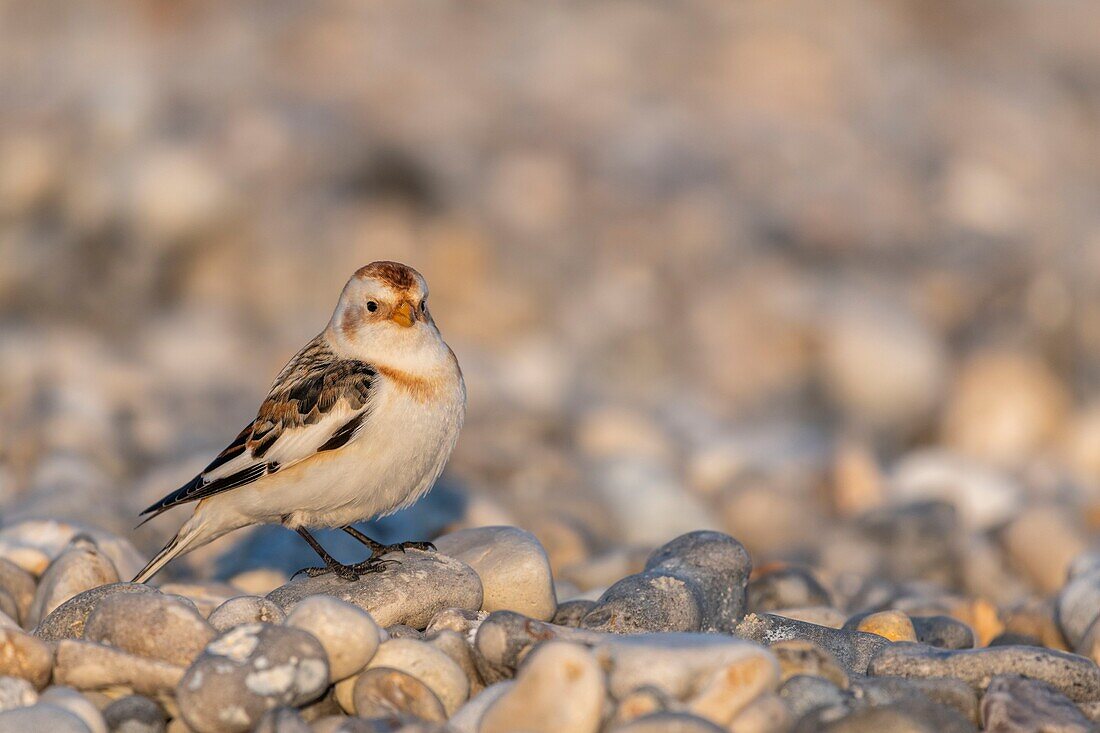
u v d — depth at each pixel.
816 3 30.47
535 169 22.14
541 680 4.67
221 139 21.09
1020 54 30.12
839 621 6.84
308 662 4.91
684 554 6.66
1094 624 6.45
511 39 27.56
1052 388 15.96
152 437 12.37
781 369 17.59
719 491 12.08
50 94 21.95
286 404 6.69
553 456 12.21
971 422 15.77
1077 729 4.89
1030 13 31.69
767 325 18.19
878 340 17.02
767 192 22.84
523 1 29.02
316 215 20.19
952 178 23.69
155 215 19.31
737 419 16.30
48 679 5.15
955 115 27.00
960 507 11.66
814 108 26.47
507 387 15.75
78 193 19.52
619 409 14.30
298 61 25.19
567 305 19.36
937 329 18.33
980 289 19.11
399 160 21.42
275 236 19.67
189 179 19.64
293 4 27.23
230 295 19.19
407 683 5.07
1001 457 15.01
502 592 6.35
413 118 23.53
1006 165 25.09
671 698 4.76
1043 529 9.73
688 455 13.48
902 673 5.41
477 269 19.83
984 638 7.54
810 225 21.78
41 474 10.27
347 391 6.59
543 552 6.50
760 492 11.40
